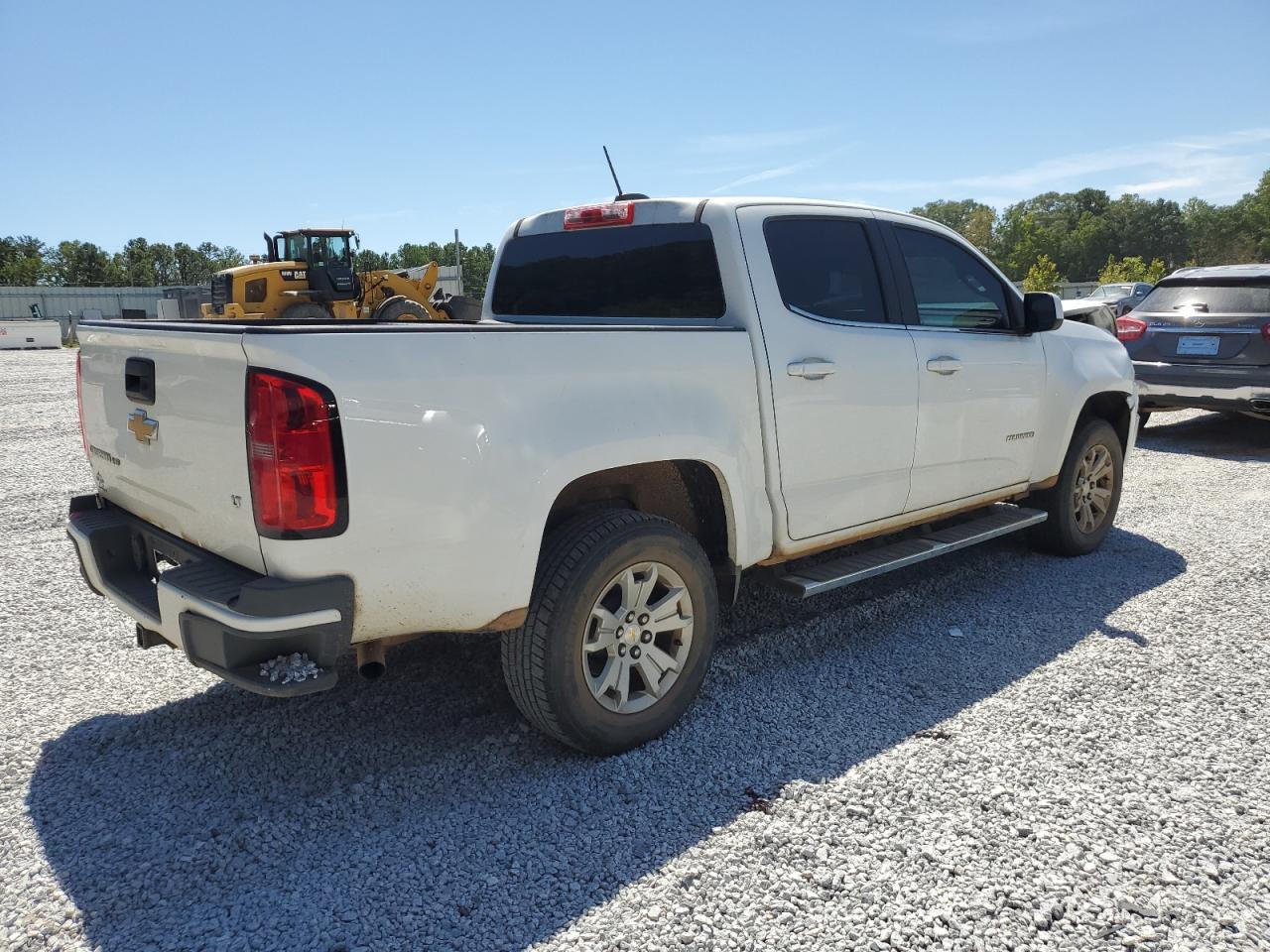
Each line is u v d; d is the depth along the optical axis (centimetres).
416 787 293
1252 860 253
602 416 293
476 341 267
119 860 255
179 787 294
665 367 313
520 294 453
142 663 394
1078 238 14988
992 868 249
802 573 382
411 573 258
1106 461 539
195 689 368
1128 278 6931
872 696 356
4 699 358
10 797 288
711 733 328
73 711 348
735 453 335
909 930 225
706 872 249
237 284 1869
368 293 2016
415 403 253
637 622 311
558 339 285
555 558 290
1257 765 302
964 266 457
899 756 309
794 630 428
